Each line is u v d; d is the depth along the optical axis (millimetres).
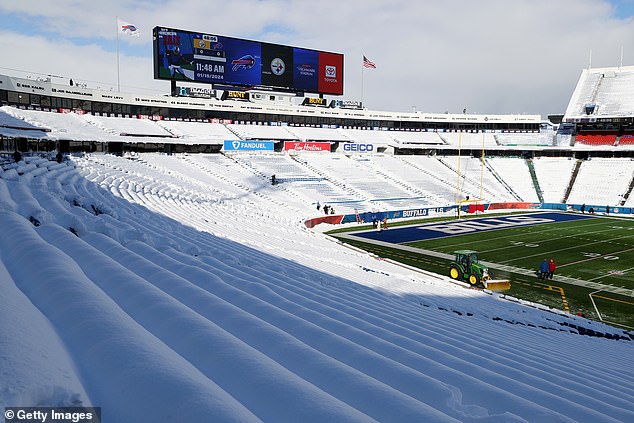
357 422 2748
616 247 35656
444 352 6141
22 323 3102
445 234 41719
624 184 64688
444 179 69688
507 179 72250
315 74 62531
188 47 52875
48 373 2543
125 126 53875
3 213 7988
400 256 32000
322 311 7230
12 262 5336
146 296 4789
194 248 10828
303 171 60062
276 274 11156
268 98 73438
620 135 74562
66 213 9523
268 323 5176
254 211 33812
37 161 22781
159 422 2412
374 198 56312
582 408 4512
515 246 36094
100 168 27609
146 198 21953
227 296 6465
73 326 3479
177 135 57438
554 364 7844
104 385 2732
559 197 66000
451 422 3131
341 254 23406
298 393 3064
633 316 19938
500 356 7008
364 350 4832
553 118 92500
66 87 51125
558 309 20766
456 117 84438
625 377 8594
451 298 16562
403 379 4191
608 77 80438
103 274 5586
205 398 2631
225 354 3566
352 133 77000
